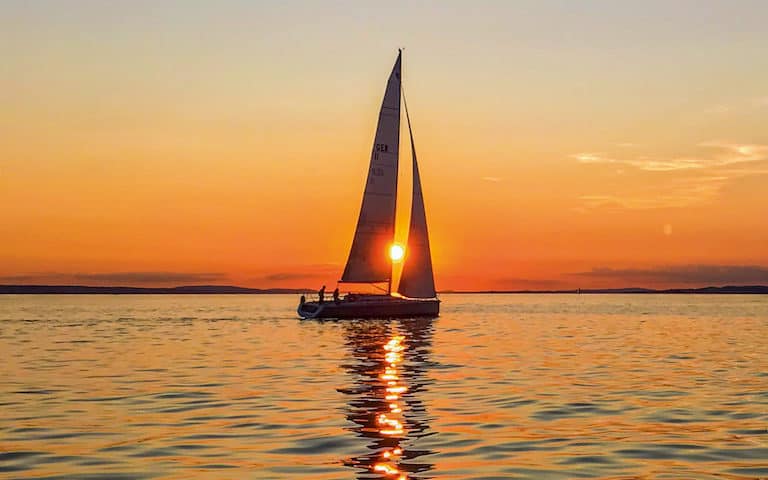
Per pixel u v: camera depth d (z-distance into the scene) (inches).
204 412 944.3
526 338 2273.6
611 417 907.4
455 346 1946.4
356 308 2957.7
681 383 1219.9
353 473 644.1
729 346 2011.6
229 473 645.3
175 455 711.7
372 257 3029.0
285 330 2603.3
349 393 1105.4
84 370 1416.1
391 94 3029.0
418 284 3046.3
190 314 4475.9
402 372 1371.8
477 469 657.6
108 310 5428.2
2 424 866.8
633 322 3469.5
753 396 1076.5
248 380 1259.8
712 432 818.2
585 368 1440.7
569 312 5054.1
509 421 880.3
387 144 3034.0
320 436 794.8
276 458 698.2
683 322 3496.6
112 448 741.9
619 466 669.3
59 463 682.8
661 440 775.7
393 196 3056.1
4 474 645.9
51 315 4370.1
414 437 789.9
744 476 636.1
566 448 739.4
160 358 1642.5
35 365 1508.4
